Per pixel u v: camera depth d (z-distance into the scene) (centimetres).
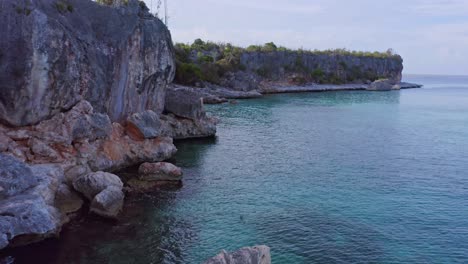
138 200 2986
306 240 2431
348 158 4488
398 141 5512
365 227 2630
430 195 3266
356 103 10931
